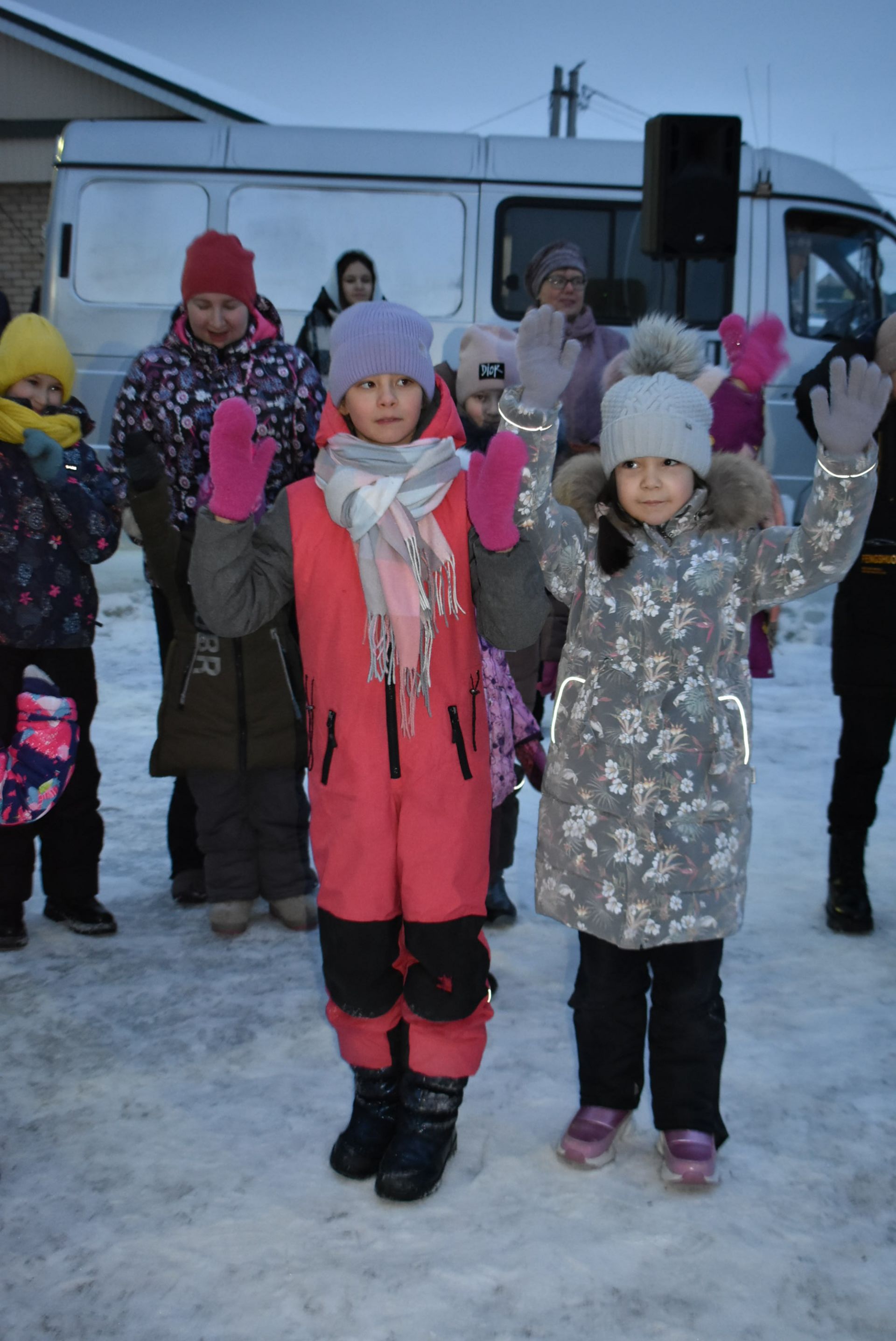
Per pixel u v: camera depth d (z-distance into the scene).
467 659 2.16
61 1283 1.88
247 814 3.36
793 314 8.45
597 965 2.25
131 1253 1.96
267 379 3.40
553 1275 1.91
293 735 3.27
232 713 3.21
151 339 8.16
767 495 2.19
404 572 2.06
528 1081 2.55
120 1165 2.22
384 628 2.06
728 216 5.70
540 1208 2.10
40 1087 2.50
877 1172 2.23
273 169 8.09
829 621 8.52
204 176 8.10
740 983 3.07
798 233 8.42
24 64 14.02
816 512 2.08
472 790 2.14
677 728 2.16
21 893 3.23
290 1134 2.34
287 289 8.09
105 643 7.82
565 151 8.20
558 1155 2.26
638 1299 1.85
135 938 3.34
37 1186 2.14
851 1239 2.02
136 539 3.28
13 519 3.11
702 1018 2.21
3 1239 1.99
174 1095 2.48
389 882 2.11
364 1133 2.22
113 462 3.41
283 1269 1.92
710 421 2.21
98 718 6.02
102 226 8.16
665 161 5.67
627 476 2.17
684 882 2.15
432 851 2.09
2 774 2.65
